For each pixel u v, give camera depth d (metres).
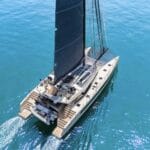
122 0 55.25
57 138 28.86
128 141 29.23
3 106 32.53
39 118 29.30
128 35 45.34
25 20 48.50
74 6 28.05
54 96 30.12
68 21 28.05
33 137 29.02
